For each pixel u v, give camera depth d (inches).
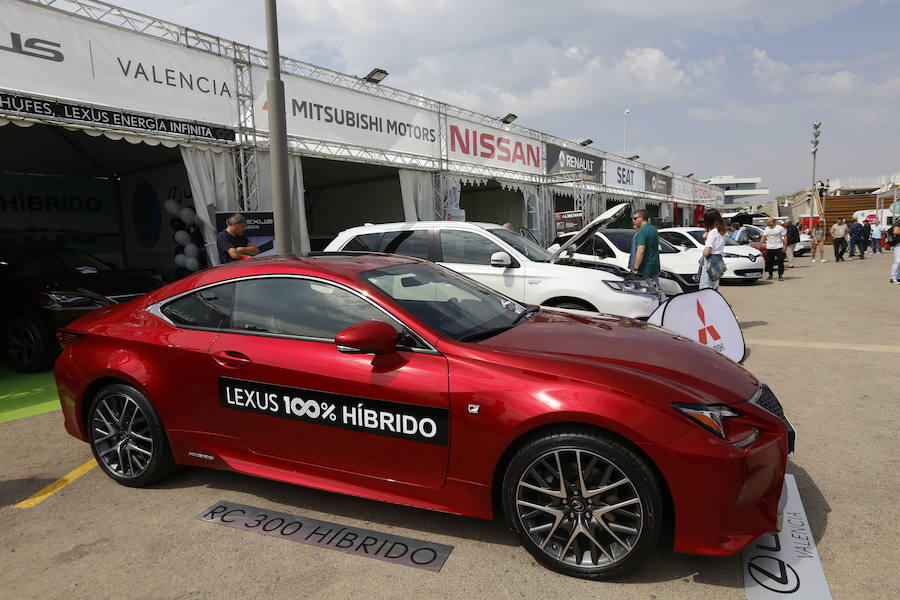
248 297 120.6
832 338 262.4
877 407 165.2
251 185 350.9
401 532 107.4
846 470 125.7
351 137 408.8
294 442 110.6
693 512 84.4
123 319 132.0
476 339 106.7
